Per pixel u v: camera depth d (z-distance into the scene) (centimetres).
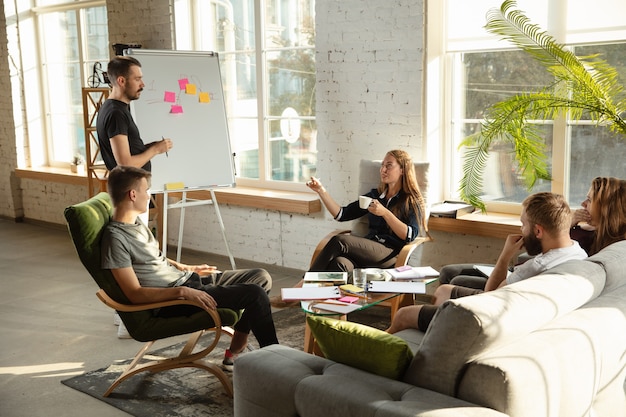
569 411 221
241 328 355
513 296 220
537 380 203
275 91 569
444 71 472
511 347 212
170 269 346
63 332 429
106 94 614
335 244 427
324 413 210
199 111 526
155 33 613
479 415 190
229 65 598
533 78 439
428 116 466
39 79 778
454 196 486
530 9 433
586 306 248
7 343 412
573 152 436
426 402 199
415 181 439
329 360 236
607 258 277
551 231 287
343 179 514
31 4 763
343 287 341
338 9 494
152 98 509
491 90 458
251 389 232
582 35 417
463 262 463
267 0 561
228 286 342
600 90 376
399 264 412
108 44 666
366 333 225
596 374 233
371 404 200
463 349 203
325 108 514
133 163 412
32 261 614
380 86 482
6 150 789
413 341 290
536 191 452
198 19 607
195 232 622
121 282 317
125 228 325
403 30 463
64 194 743
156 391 338
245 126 598
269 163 586
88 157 618
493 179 470
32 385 349
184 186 516
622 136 414
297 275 554
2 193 807
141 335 326
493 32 396
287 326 430
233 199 575
